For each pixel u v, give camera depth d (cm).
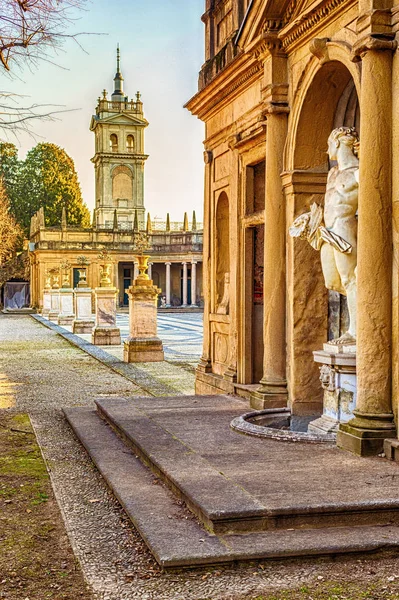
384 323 701
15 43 823
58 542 567
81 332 3584
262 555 502
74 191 8894
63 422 1105
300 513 547
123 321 4856
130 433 852
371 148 696
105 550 545
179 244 7656
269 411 942
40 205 8650
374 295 701
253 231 1178
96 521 616
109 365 2022
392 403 708
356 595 455
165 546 514
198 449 755
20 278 8262
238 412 987
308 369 960
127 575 494
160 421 927
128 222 8225
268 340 991
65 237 7581
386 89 693
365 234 702
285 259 984
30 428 1055
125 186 8312
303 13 875
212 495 582
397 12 682
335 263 825
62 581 488
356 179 800
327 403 832
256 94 1114
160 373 1823
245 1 1234
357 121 948
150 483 691
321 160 952
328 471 650
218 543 518
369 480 618
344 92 927
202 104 1366
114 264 7650
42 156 8750
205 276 1405
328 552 509
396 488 593
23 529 600
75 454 877
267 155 991
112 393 1445
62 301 4497
